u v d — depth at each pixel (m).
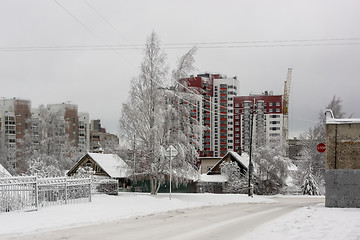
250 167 47.62
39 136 75.81
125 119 37.84
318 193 69.62
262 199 44.47
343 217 18.34
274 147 73.62
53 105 129.50
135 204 23.97
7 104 111.19
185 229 14.59
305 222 16.31
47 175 41.06
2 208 17.34
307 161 77.88
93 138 166.62
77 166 66.12
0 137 97.69
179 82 38.50
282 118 151.25
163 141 37.78
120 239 11.97
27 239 11.71
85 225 15.12
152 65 37.94
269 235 12.78
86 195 23.97
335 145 26.14
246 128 149.25
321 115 74.69
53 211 18.09
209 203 31.47
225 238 12.41
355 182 25.70
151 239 12.06
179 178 38.16
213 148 151.38
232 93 154.12
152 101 37.75
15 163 86.75
